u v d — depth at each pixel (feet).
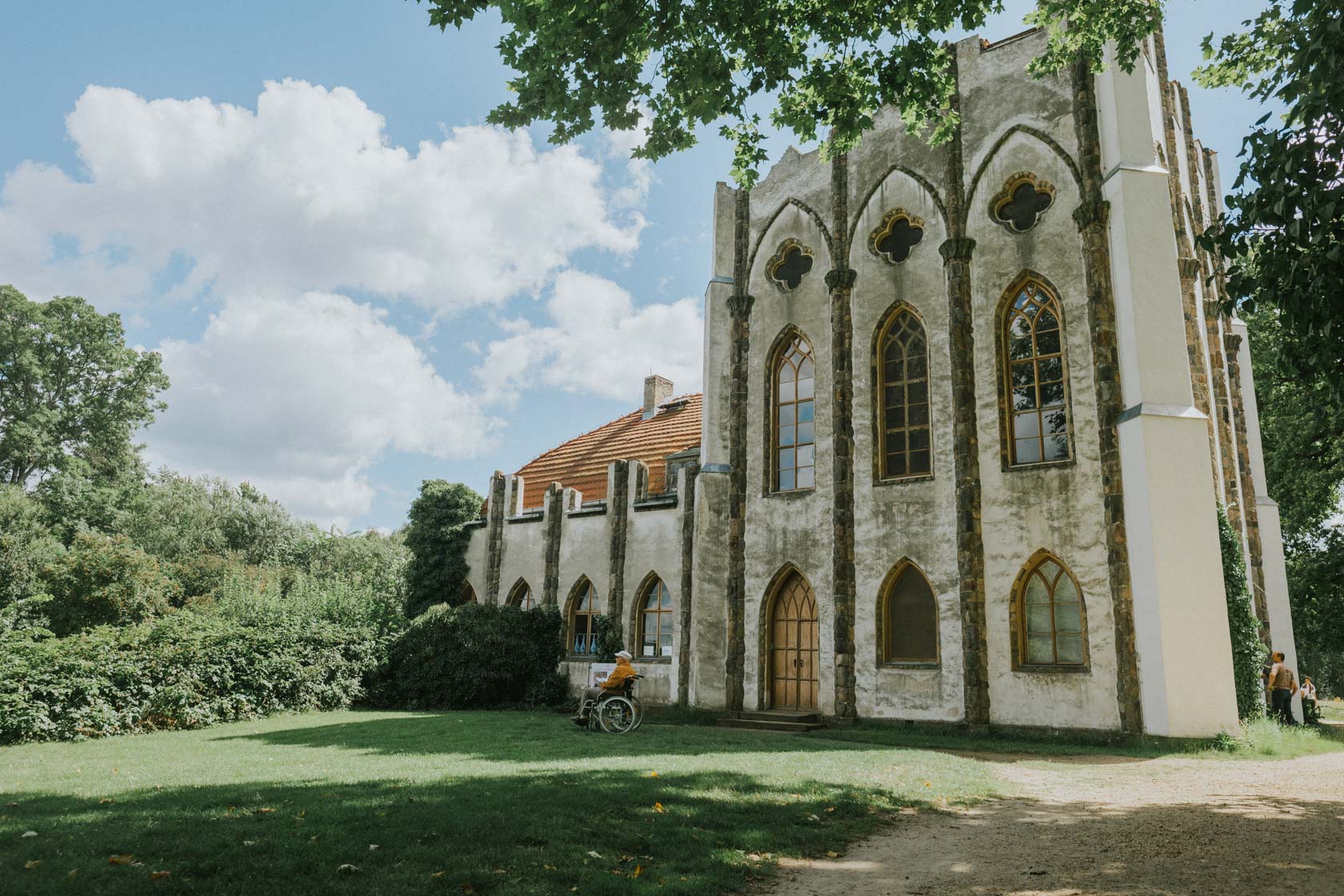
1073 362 59.88
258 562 171.63
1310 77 26.89
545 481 104.01
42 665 53.98
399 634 82.17
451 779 31.19
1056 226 62.23
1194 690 50.85
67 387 177.17
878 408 68.64
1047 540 58.70
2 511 135.54
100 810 24.36
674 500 79.46
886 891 20.06
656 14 31.83
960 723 59.72
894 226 71.15
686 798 28.09
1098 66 44.68
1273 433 95.61
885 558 65.41
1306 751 49.85
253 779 31.91
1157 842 25.11
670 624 78.48
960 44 69.62
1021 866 22.43
